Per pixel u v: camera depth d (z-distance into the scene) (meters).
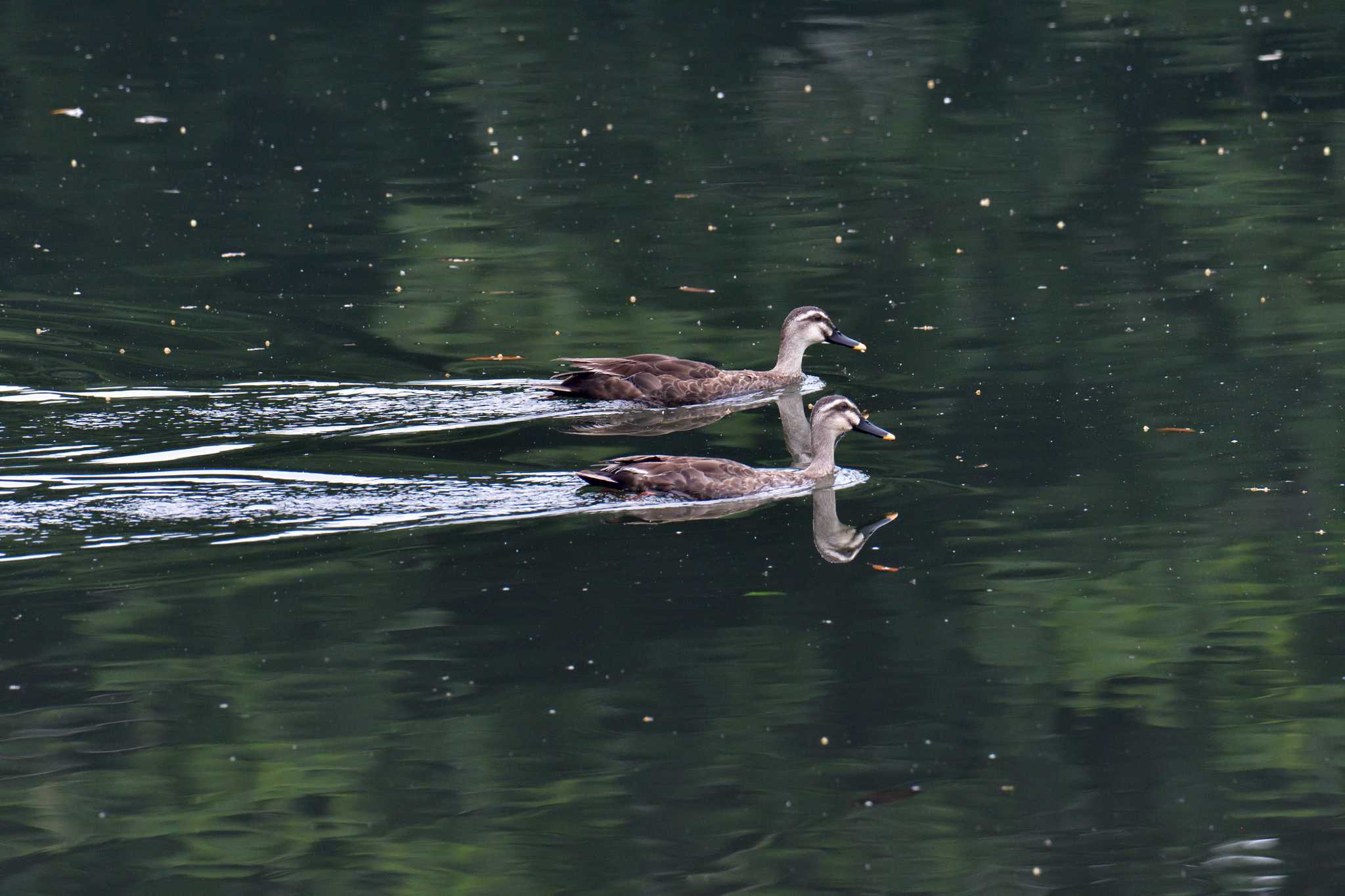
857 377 21.42
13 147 35.53
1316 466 17.39
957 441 18.75
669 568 15.22
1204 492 16.83
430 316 24.23
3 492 17.08
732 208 30.03
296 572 15.11
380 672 13.21
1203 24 44.19
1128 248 26.73
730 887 10.53
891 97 38.28
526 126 36.66
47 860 10.85
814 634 13.87
